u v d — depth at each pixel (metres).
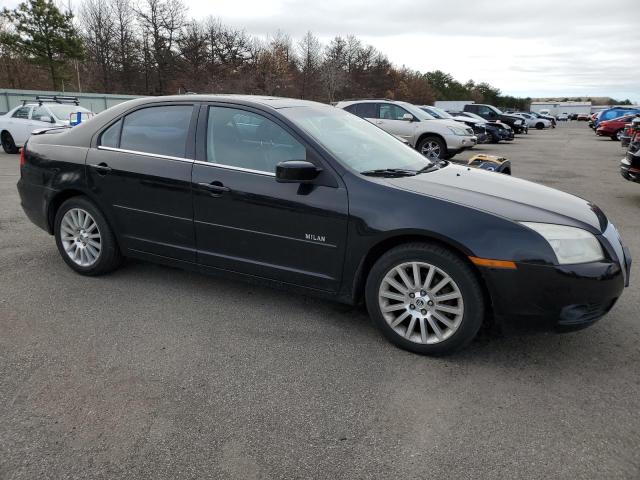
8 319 3.67
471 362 3.16
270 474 2.22
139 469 2.24
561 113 88.62
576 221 3.09
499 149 20.55
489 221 2.99
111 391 2.81
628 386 2.91
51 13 37.53
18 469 2.23
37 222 4.71
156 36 47.09
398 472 2.24
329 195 3.34
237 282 4.46
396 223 3.13
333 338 3.46
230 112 3.79
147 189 3.99
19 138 14.39
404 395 2.81
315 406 2.71
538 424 2.57
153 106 4.12
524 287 2.91
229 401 2.74
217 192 3.68
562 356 3.24
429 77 99.12
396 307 3.26
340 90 53.62
